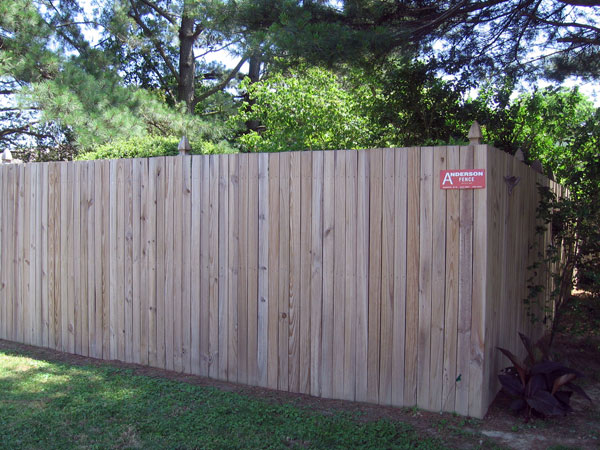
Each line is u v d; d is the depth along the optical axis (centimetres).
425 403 433
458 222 421
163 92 2281
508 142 927
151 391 475
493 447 367
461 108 895
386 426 398
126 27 1891
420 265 435
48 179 627
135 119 1404
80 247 603
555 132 977
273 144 1160
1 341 665
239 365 510
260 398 467
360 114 1129
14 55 1346
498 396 470
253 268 503
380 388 450
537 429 402
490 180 421
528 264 591
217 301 520
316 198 475
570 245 615
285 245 489
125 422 405
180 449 361
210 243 523
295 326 484
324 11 734
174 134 1652
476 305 415
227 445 365
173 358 544
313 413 430
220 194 519
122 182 573
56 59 1341
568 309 615
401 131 952
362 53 704
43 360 582
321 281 473
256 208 502
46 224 629
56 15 1719
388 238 447
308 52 686
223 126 1789
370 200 454
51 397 458
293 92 1155
